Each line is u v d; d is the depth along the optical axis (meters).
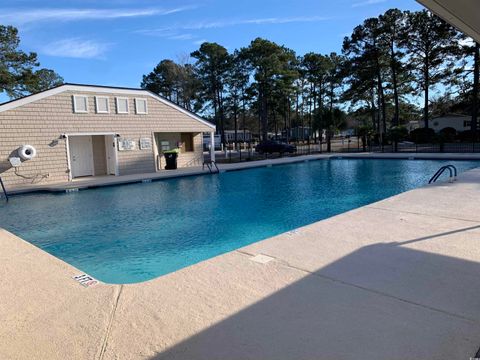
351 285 3.41
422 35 32.12
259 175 16.98
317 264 4.01
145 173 17.64
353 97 43.16
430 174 15.23
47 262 4.67
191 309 3.06
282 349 2.41
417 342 2.42
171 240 7.27
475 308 2.88
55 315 3.08
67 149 15.38
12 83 30.70
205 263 4.19
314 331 2.62
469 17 3.08
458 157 18.67
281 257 4.29
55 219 9.11
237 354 2.38
